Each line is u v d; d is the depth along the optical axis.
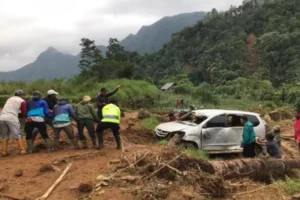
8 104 10.23
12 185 7.51
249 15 144.88
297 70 84.75
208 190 7.59
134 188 7.05
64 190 7.19
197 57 126.69
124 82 30.12
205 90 37.38
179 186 7.37
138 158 8.14
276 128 11.40
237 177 8.93
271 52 102.56
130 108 26.64
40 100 10.45
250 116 12.98
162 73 112.06
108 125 10.57
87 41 35.97
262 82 51.41
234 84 60.56
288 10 138.50
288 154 13.98
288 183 8.45
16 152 10.68
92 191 7.03
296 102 32.88
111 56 48.91
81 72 34.94
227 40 125.94
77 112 11.06
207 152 11.62
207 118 12.35
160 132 12.73
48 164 8.45
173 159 8.04
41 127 10.35
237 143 12.52
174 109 27.48
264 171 9.30
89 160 9.26
